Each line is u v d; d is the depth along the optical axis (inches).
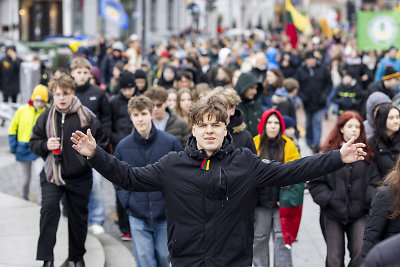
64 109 287.9
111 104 386.9
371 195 261.6
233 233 185.6
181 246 187.0
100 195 374.0
